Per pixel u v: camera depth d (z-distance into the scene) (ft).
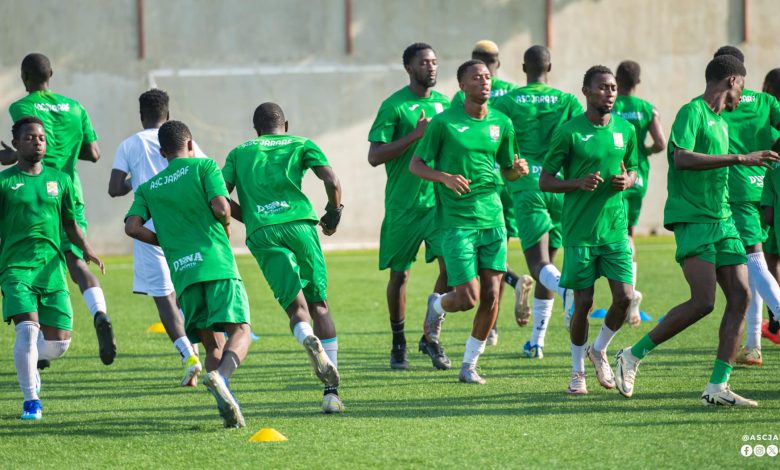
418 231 91.35
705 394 72.38
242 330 69.21
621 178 75.56
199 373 85.35
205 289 69.56
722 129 73.92
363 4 222.69
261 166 75.72
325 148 223.10
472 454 59.88
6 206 73.00
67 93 215.92
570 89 228.63
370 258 201.98
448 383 83.76
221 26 219.61
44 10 214.90
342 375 88.22
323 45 222.48
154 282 87.86
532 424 67.46
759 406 71.61
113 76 217.15
